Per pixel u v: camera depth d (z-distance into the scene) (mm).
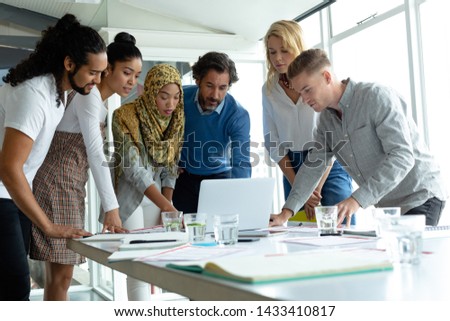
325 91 2152
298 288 744
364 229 1679
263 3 4230
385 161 1953
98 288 4949
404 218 948
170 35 4703
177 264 981
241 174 2740
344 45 4086
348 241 1319
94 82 1916
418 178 2158
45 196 2285
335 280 803
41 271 4590
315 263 885
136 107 2633
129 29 4535
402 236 943
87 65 1843
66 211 2320
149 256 1179
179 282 931
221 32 4984
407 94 3457
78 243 1688
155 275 1036
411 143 2029
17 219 1875
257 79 4926
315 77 2123
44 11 3939
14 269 1818
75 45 1812
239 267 854
